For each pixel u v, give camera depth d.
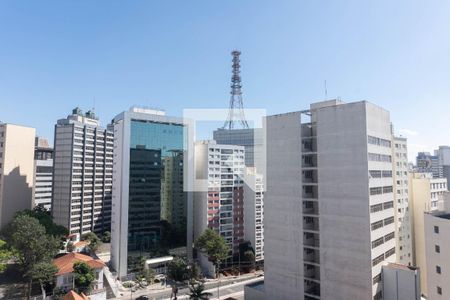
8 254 80.25
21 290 78.00
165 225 105.44
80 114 161.50
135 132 102.62
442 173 187.88
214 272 103.81
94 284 82.06
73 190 140.00
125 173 100.69
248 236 119.00
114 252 104.38
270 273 73.44
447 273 54.50
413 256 102.81
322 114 67.38
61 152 141.88
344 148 63.56
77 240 131.25
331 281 63.19
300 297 68.12
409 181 106.31
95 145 150.38
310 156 71.00
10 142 118.69
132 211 101.06
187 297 83.94
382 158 66.00
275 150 74.62
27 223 82.75
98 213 151.75
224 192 114.44
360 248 60.12
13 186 119.31
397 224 92.62
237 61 90.75
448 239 54.50
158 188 104.88
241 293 89.00
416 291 57.81
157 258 102.38
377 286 60.16
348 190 62.34
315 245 68.25
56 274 76.94
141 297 81.81
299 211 69.25
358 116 62.16
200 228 112.81
